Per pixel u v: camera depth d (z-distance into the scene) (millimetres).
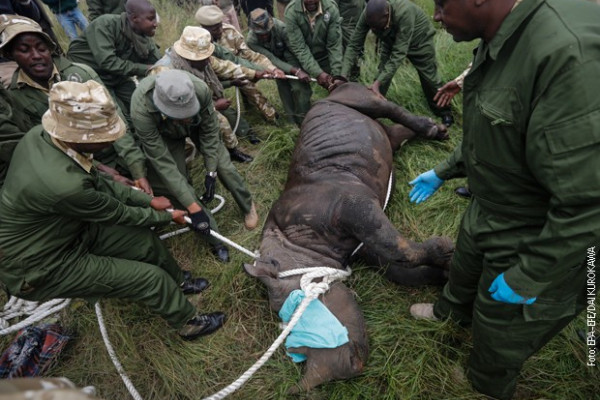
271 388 2600
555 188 1388
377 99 4035
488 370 2215
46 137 2146
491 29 1506
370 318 2846
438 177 2607
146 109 2822
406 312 2891
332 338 2408
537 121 1376
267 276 2697
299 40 4301
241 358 2785
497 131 1576
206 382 2680
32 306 3127
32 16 4812
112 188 2666
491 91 1565
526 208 1709
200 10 4215
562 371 2467
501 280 1735
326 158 3473
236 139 4285
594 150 1272
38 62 2812
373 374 2539
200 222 2941
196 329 2852
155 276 2607
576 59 1266
